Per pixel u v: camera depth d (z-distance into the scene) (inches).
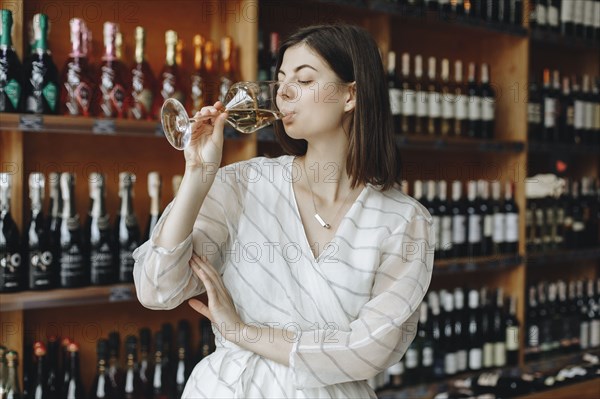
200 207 41.4
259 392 42.4
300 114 44.8
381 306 43.0
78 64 73.2
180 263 40.8
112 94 75.0
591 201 124.7
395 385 95.5
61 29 79.7
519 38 110.3
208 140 41.4
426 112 100.1
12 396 71.9
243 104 44.0
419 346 99.2
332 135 46.0
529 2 111.0
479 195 106.4
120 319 86.0
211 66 82.5
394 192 47.8
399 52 108.0
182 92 79.6
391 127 46.7
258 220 44.5
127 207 77.6
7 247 70.0
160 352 81.1
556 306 118.6
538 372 108.8
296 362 41.5
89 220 75.3
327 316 43.3
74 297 70.9
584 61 133.1
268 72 88.4
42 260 70.5
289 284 43.4
